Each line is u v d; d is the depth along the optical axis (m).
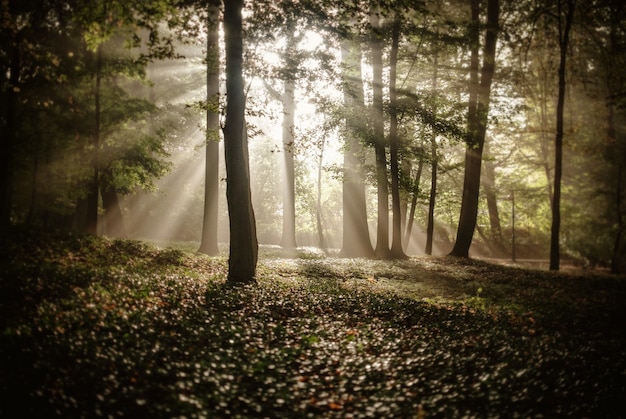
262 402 6.20
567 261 39.47
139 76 22.59
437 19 25.91
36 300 9.62
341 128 25.77
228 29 14.21
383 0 15.94
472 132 26.30
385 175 26.83
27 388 5.96
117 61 21.56
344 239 31.03
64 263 13.60
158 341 7.92
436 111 26.59
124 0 11.96
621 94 22.23
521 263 37.03
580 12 28.72
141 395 5.92
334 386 6.93
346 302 13.02
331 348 8.58
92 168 22.88
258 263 21.80
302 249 38.03
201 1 14.09
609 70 29.22
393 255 27.84
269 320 10.26
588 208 33.38
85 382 6.19
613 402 7.27
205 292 12.09
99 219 34.19
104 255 16.05
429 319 11.98
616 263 31.39
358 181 29.39
